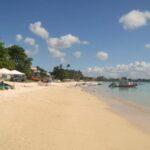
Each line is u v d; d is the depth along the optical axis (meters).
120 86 118.88
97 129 17.03
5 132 13.96
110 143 13.66
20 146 11.66
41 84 86.75
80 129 16.48
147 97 55.84
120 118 22.92
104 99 47.53
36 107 25.67
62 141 13.11
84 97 49.47
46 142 12.66
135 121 21.62
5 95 35.84
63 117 20.62
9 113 20.30
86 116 22.50
